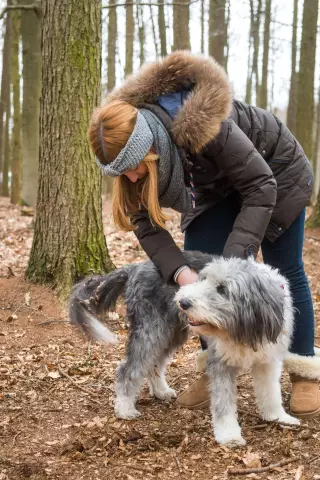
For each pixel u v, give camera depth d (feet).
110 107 9.48
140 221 10.91
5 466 9.93
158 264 10.75
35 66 41.68
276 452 10.28
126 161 9.30
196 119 9.12
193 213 11.85
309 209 42.70
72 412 12.18
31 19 40.52
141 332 11.83
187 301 9.52
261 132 10.75
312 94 41.01
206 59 9.92
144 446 10.66
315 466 9.77
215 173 10.36
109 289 12.41
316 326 17.47
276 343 10.19
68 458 10.23
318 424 11.40
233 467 9.82
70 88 18.20
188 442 10.73
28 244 27.48
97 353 15.60
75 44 18.08
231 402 10.80
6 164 67.10
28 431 11.27
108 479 9.53
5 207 42.93
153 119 9.59
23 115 42.73
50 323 17.24
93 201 18.93
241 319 9.45
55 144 18.45
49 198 18.70
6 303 18.10
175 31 42.37
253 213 9.74
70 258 18.67
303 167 11.21
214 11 44.55
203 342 12.60
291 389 13.07
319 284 22.21
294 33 58.80
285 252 11.63
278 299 9.73
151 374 12.91
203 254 11.49
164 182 9.92
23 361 14.83
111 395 13.08
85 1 18.07
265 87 58.18
